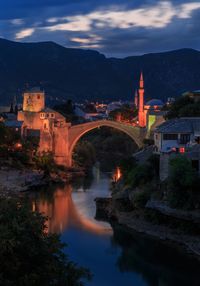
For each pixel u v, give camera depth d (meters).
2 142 161.38
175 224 76.31
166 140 93.94
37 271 34.19
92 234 82.69
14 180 139.38
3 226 33.56
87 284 59.78
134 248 73.88
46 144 176.88
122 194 92.12
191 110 112.25
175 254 69.94
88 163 196.38
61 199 119.31
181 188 75.19
